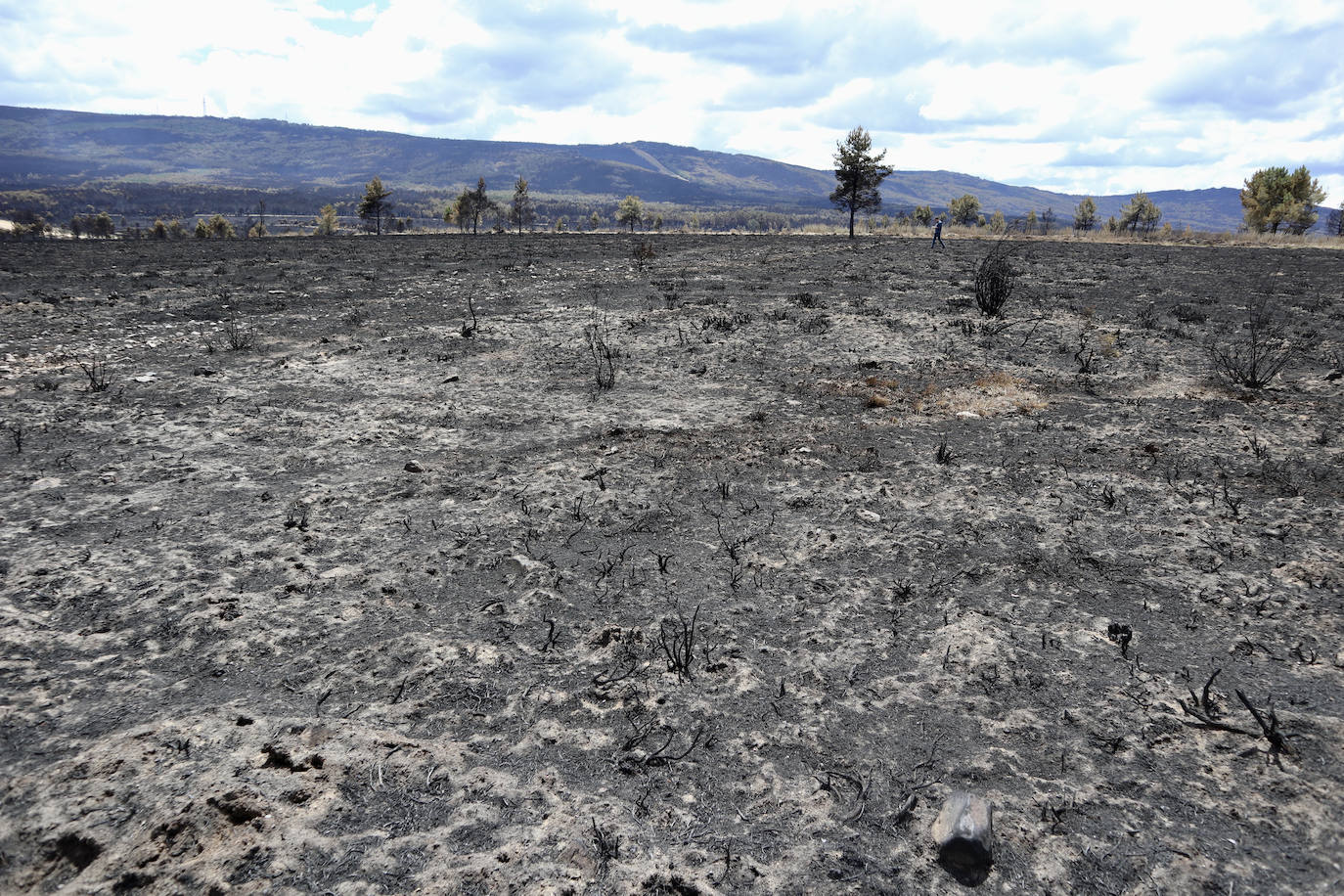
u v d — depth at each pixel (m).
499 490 6.51
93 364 10.88
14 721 3.49
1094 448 7.57
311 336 13.27
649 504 6.26
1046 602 4.74
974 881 2.78
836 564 5.26
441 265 26.39
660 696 3.84
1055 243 42.69
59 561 4.98
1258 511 5.96
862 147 46.84
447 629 4.42
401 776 3.25
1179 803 3.12
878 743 3.53
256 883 2.69
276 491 6.42
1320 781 3.19
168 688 3.81
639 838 2.97
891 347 12.16
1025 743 3.51
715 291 18.86
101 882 2.66
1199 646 4.25
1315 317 15.11
